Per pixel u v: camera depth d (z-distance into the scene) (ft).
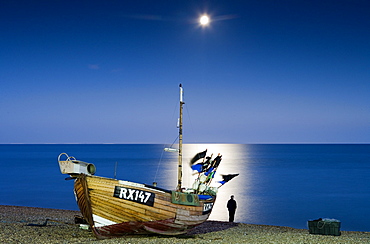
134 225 55.21
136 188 54.29
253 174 277.85
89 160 490.90
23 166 366.63
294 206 136.98
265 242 55.67
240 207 132.16
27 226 63.16
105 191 52.60
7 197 159.12
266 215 118.73
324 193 175.01
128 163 418.72
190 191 67.67
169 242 53.52
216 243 53.98
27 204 140.26
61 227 66.18
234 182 221.05
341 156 629.92
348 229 100.58
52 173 284.41
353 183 219.61
